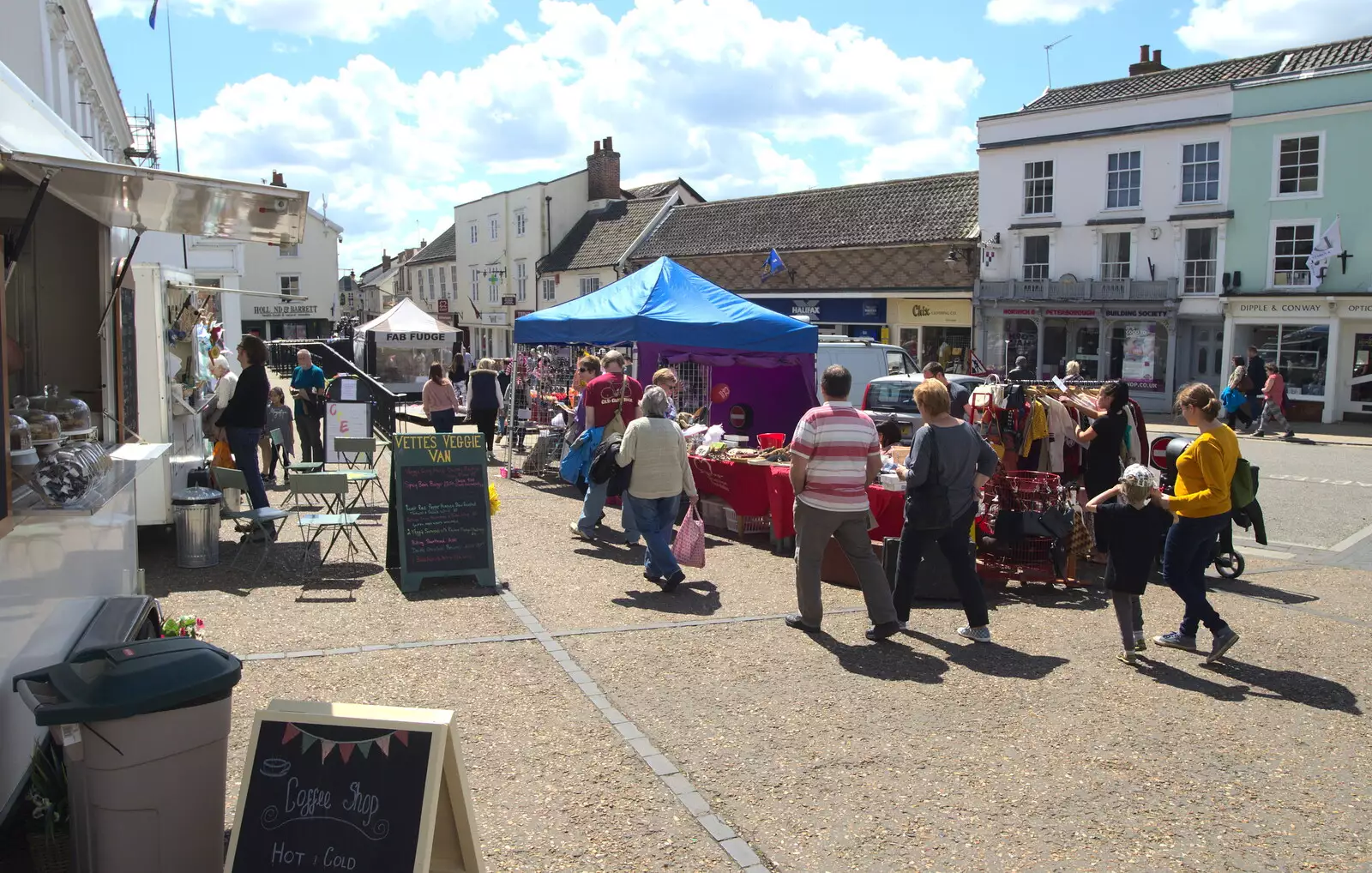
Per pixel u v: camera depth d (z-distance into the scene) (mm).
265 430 12547
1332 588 8367
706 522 10688
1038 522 7801
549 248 41094
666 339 11523
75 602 4430
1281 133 24656
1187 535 6277
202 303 11414
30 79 12492
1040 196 28625
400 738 3070
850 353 18938
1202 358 27094
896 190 32812
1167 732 5188
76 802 3240
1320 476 15484
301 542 9352
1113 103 27109
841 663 6188
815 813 4270
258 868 3012
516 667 5934
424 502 7777
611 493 7934
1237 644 6707
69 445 4664
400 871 2936
